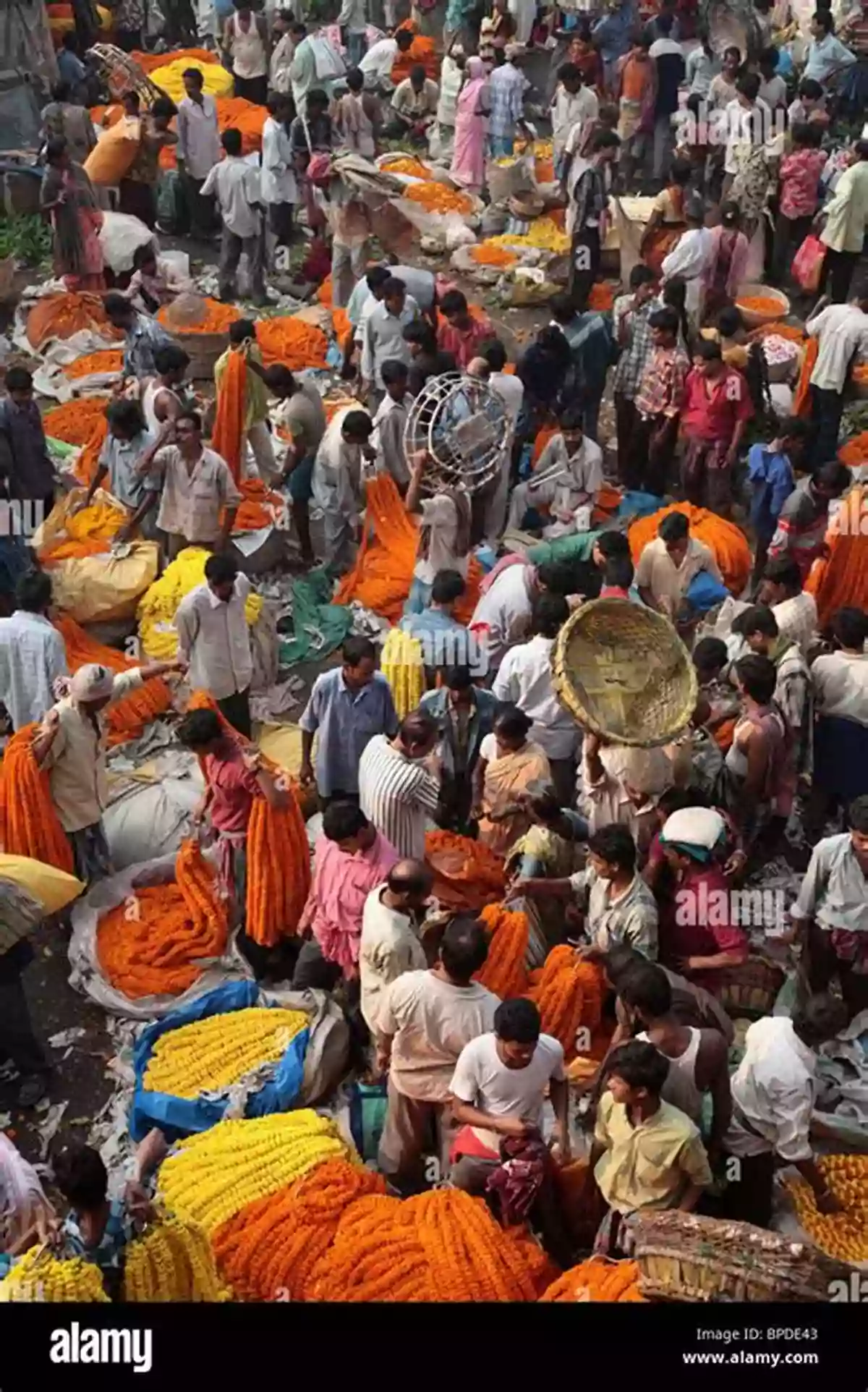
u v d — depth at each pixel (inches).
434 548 390.6
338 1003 289.7
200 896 310.5
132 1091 279.9
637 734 279.0
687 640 378.6
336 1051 277.0
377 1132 266.4
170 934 308.5
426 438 402.9
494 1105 234.4
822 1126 267.0
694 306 514.0
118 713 368.2
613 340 473.7
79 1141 275.1
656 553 375.9
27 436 406.6
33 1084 283.1
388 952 252.4
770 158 587.2
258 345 489.1
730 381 435.8
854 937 281.4
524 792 306.3
